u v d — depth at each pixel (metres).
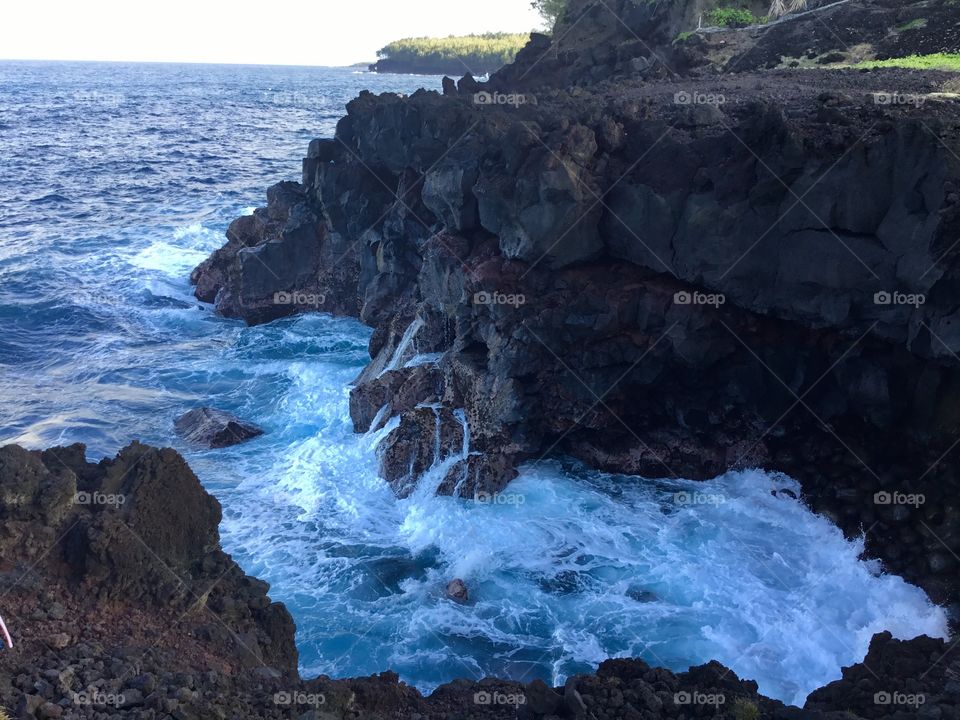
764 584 16.11
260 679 10.50
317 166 29.09
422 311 23.11
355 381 24.83
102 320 30.88
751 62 32.78
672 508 18.47
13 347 28.44
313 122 104.94
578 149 18.86
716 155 17.88
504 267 19.80
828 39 31.78
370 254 28.23
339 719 9.72
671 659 14.22
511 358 19.47
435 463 19.66
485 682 12.18
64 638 10.03
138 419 23.33
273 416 23.64
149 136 84.38
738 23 36.31
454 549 17.23
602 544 17.34
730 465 19.19
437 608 15.52
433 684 13.60
